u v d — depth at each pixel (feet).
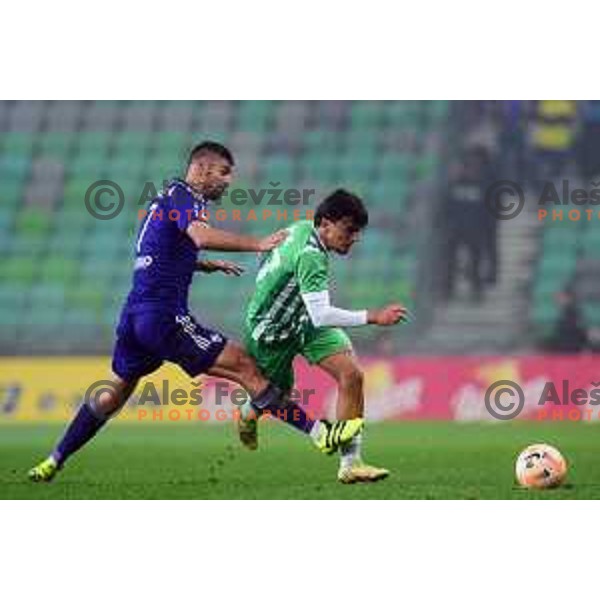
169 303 99.35
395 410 212.43
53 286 267.59
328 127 284.20
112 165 284.61
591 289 260.01
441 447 144.66
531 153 271.90
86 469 119.03
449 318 256.73
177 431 183.73
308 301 97.86
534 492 100.01
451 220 266.36
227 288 256.11
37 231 276.41
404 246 265.13
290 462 126.00
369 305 258.57
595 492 100.01
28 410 220.43
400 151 278.05
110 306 264.93
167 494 101.24
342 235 99.09
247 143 284.41
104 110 290.35
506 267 262.06
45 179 283.59
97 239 274.77
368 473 101.60
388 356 236.84
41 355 258.98
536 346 252.62
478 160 272.10
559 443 150.61
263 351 102.37
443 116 279.28
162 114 289.12
